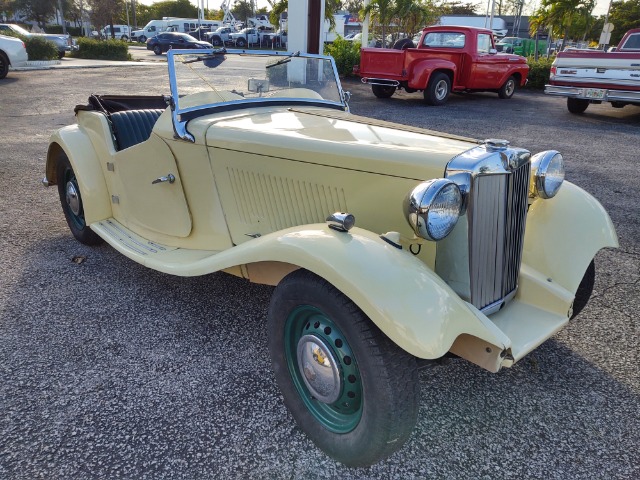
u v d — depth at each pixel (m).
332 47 19.31
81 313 3.29
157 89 13.91
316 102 3.66
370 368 1.89
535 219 2.90
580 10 30.77
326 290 2.01
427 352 1.78
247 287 3.70
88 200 3.89
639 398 2.61
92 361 2.79
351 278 1.91
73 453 2.17
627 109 13.85
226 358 2.85
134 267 3.99
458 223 2.25
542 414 2.49
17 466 2.10
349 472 2.13
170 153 3.16
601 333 3.20
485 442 2.30
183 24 49.47
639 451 2.27
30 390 2.54
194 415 2.41
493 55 14.02
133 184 3.57
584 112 12.97
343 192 2.53
